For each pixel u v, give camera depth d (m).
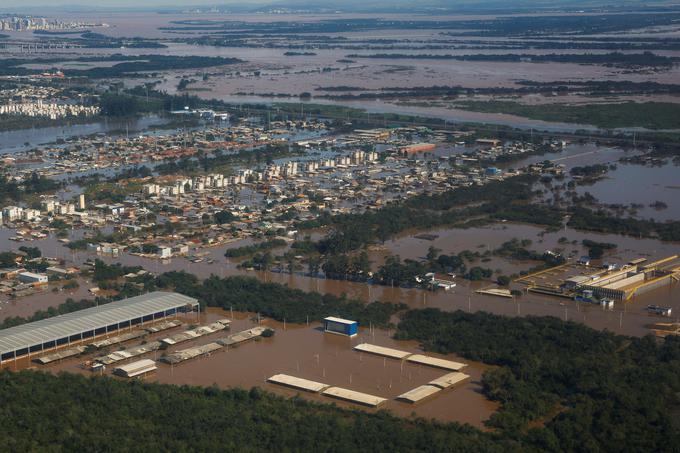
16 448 185.88
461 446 188.88
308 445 189.50
